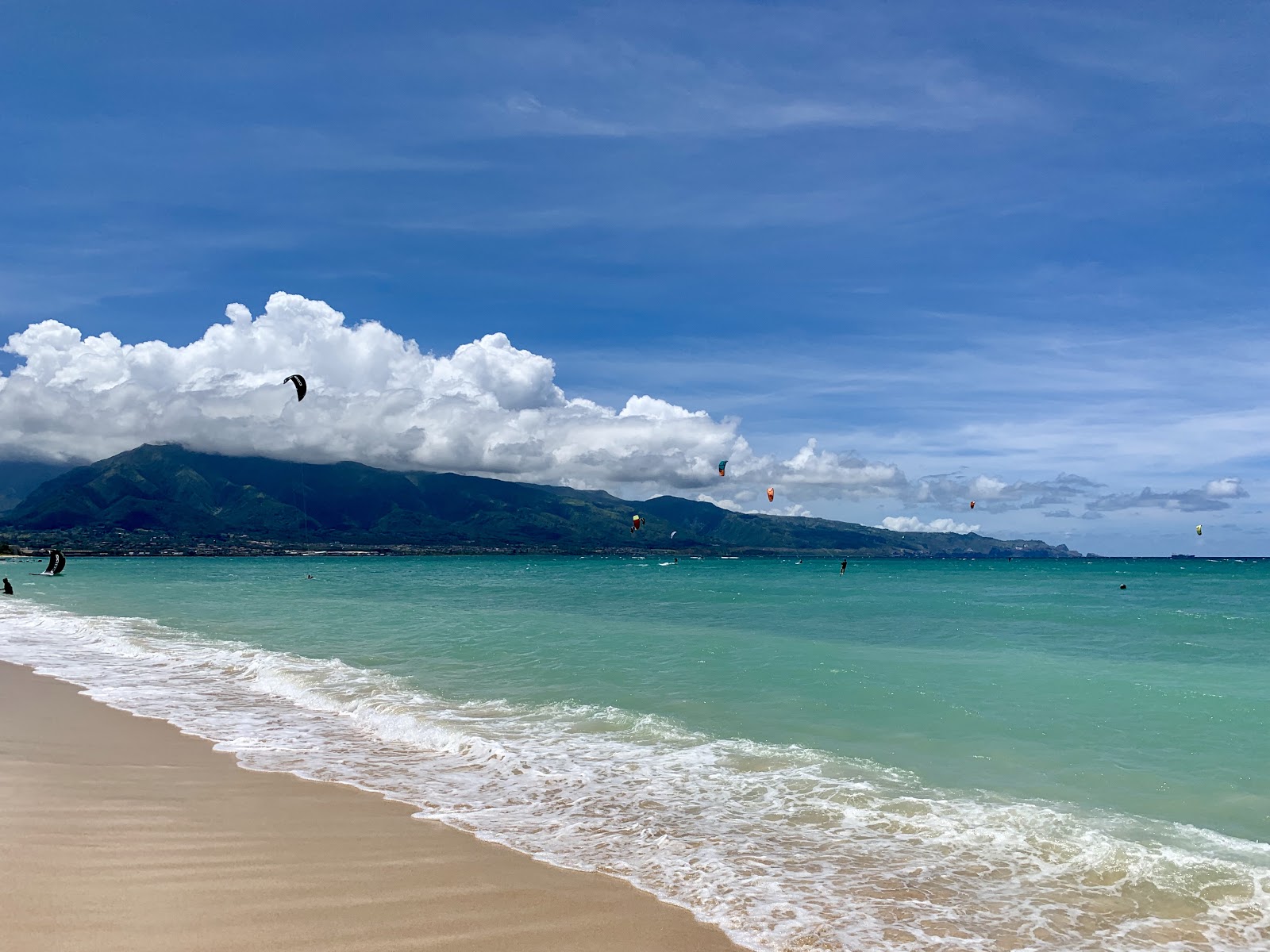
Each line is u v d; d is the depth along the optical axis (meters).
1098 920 6.50
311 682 17.19
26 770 10.05
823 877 7.30
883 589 65.50
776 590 62.62
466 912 6.36
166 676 18.42
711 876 7.26
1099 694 16.14
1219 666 20.55
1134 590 67.75
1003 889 7.10
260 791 9.59
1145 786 10.34
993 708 14.92
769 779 10.37
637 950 5.78
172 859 7.23
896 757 11.65
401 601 47.28
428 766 10.97
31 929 5.62
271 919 6.05
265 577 95.00
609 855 7.73
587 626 30.52
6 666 19.98
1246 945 6.11
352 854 7.58
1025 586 75.69
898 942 6.04
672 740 12.35
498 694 16.12
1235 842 8.36
